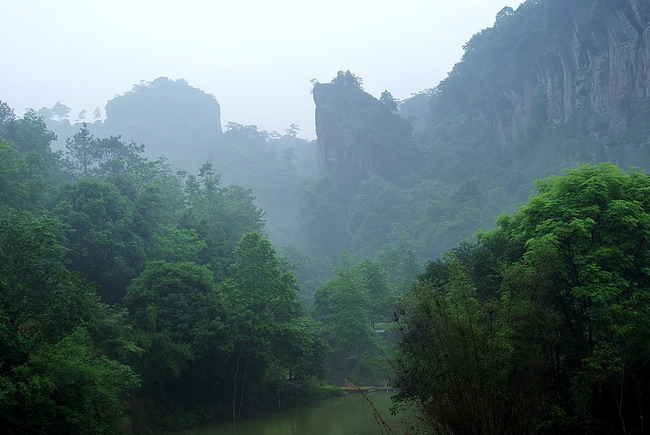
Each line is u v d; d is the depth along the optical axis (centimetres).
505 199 11088
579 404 1494
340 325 5075
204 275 3409
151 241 4169
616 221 1800
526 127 12325
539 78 12500
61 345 1795
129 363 2598
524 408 1302
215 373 3275
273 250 3800
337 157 14550
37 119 4941
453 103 15725
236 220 6000
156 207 4334
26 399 1526
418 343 1628
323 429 2936
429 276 2586
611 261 1750
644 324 1441
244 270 3734
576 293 1723
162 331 2933
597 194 1844
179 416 3072
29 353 1712
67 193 3694
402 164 14025
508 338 1384
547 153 11356
